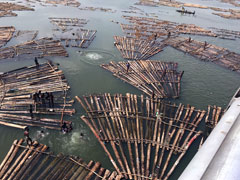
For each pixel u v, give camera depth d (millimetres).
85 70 45344
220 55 59531
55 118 31391
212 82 45719
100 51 55375
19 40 58375
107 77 43469
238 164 9039
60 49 53781
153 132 29656
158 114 32438
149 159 25453
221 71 50656
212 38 75812
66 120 31203
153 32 76500
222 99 40281
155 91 39812
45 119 30734
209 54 59188
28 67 43906
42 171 23422
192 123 31812
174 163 25281
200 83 44812
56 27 72688
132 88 40500
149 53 56594
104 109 33812
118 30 75500
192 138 28766
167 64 51312
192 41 69188
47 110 32344
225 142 10938
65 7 106062
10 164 24125
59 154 25422
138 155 26062
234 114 14570
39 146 26453
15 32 64688
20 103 33375
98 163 24453
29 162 24234
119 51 56500
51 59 48781
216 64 53844
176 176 23859
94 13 98562
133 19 93062
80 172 23344
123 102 35844
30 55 49781
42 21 78438
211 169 9258
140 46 61188
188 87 42844
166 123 31297
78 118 31859
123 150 26797
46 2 114812
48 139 27828
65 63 47594
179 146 27781
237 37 78750
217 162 9539
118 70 45812
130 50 57562
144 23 87062
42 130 29047
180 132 29891
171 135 29266
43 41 58375
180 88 42094
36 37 61906
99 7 113688
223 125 12992
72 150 26562
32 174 22953
